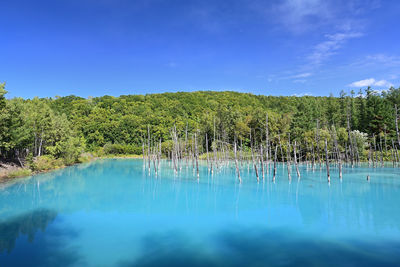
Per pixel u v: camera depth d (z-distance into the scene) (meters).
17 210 20.28
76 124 99.62
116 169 50.94
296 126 67.00
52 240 14.18
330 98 92.81
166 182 34.22
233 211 20.00
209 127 79.38
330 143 56.03
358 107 79.94
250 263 11.57
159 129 98.06
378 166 49.97
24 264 11.38
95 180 36.09
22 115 42.09
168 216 18.75
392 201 22.80
